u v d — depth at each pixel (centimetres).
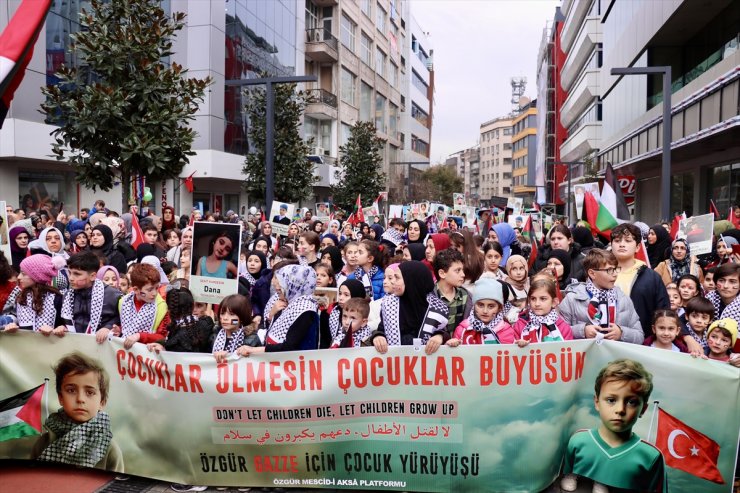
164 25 1128
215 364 460
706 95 1872
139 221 1105
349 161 3481
